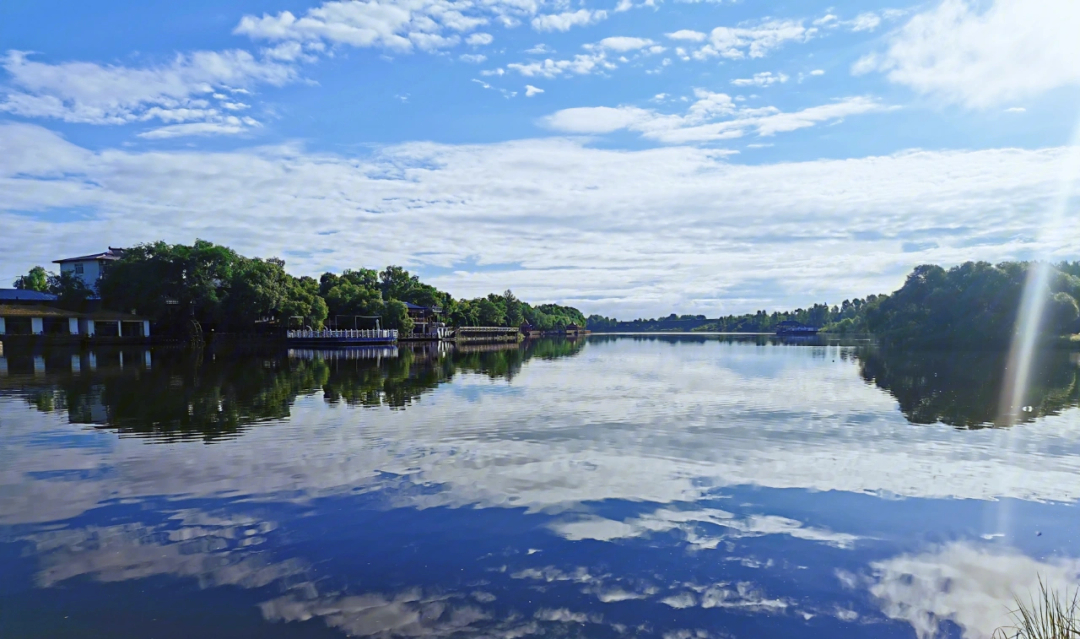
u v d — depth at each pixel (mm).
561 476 13219
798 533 9930
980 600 7777
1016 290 67812
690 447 16156
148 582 8094
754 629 7047
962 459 14945
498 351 80812
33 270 101188
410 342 106688
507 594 7801
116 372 38281
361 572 8406
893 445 16484
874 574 8469
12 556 8930
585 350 86375
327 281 113438
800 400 25781
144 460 14547
